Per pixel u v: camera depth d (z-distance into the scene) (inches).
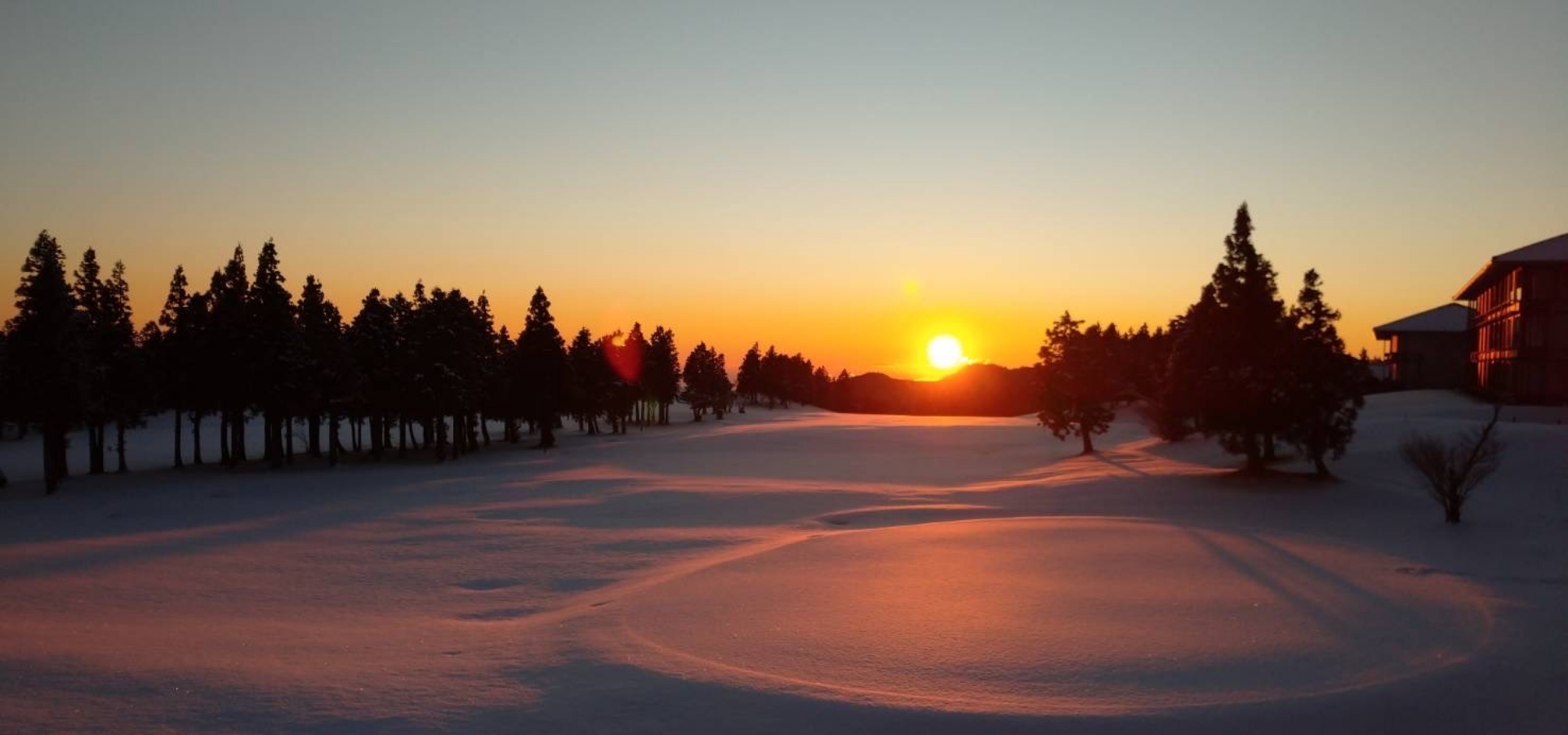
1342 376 1437.0
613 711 414.6
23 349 1900.8
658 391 4697.3
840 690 440.1
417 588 829.2
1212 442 2112.5
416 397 2691.9
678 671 474.3
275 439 2472.9
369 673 489.4
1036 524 1064.8
